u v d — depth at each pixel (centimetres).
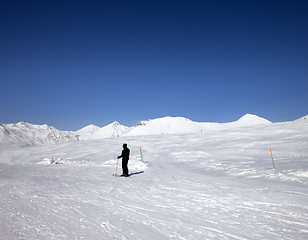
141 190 768
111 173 1377
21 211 473
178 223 424
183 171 1463
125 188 806
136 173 1385
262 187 794
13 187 793
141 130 16238
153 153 3008
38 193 687
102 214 469
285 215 473
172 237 353
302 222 430
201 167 1611
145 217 458
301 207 530
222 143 3491
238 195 673
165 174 1302
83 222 410
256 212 498
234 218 457
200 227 404
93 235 346
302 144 2423
